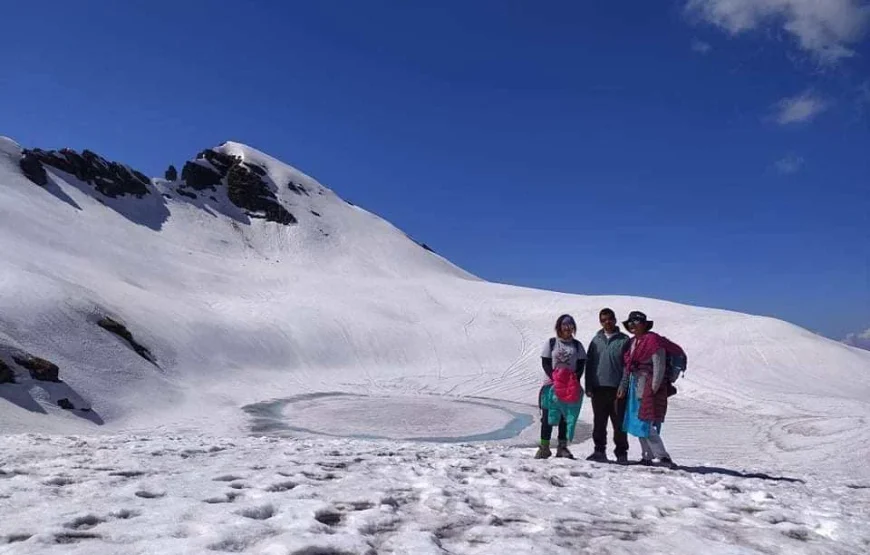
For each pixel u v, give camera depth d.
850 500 7.09
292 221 103.31
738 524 4.93
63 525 3.72
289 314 49.56
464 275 107.81
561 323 9.06
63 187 77.69
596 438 9.23
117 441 9.77
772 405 29.88
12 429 19.19
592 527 4.54
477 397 35.53
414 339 49.44
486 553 3.64
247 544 3.51
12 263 35.47
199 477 5.70
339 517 4.38
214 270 66.56
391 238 109.25
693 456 17.19
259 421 25.75
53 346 26.81
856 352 44.75
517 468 7.44
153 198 93.25
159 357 32.72
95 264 51.34
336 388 37.03
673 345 8.84
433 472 6.73
